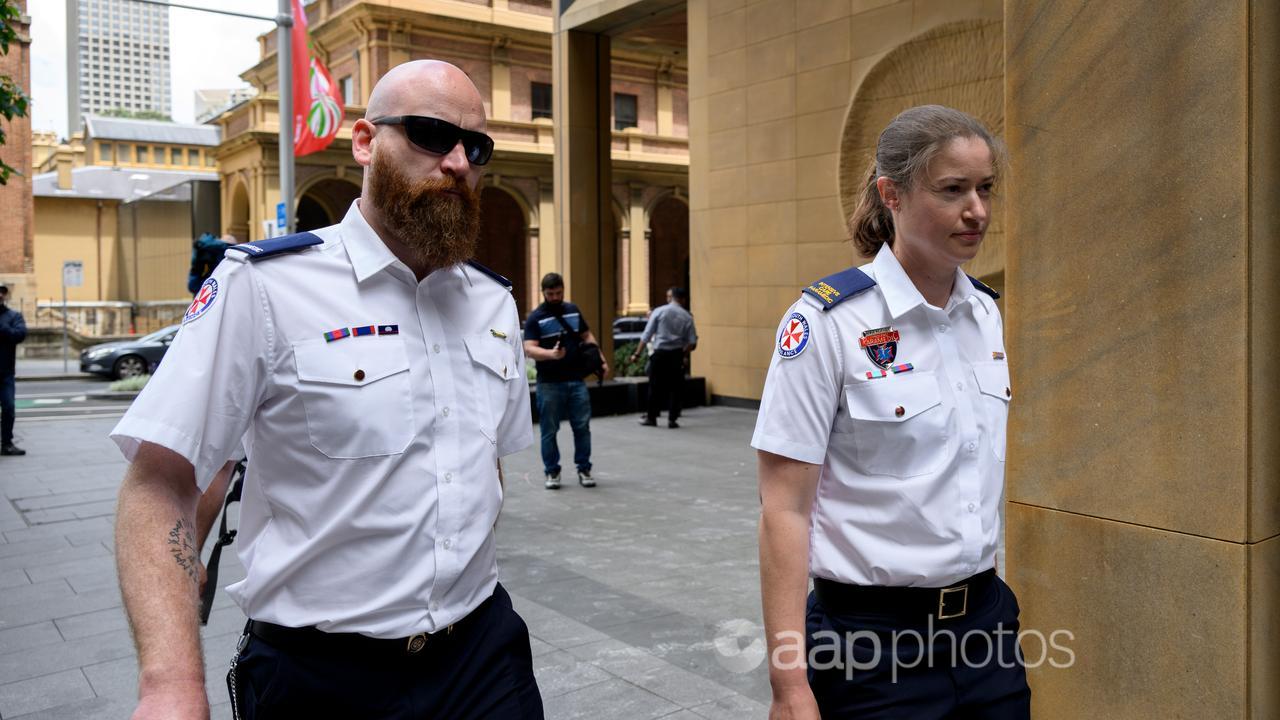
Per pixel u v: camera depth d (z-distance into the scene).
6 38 7.47
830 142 11.77
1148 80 2.34
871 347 1.87
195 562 1.49
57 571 5.46
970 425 1.90
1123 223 2.41
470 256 1.75
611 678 3.74
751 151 12.88
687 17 13.86
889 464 1.85
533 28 28.95
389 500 1.64
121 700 3.63
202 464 1.53
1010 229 2.71
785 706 1.82
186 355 1.53
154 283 37.47
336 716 1.63
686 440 10.65
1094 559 2.52
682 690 3.62
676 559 5.61
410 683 1.66
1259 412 2.21
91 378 21.69
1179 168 2.29
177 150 47.88
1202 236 2.25
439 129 1.66
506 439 1.95
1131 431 2.42
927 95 10.55
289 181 12.38
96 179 43.59
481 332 1.83
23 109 7.70
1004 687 1.89
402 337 1.70
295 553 1.62
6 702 3.61
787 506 1.86
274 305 1.62
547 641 4.18
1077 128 2.51
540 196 29.05
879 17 11.02
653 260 35.22
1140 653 2.42
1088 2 2.47
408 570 1.65
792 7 12.12
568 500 7.40
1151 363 2.37
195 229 32.69
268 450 1.64
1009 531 2.76
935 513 1.84
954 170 1.79
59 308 32.88
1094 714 2.54
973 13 9.95
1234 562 2.22
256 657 1.66
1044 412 2.64
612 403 12.88
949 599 1.85
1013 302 2.71
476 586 1.77
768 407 1.89
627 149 30.66
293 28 12.95
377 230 1.72
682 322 11.55
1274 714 2.29
